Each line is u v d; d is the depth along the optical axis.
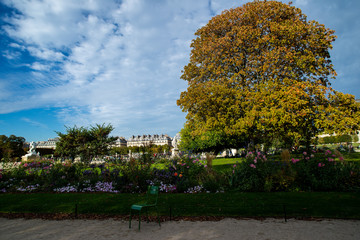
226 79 22.03
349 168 10.53
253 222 6.66
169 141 169.00
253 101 19.83
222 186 10.84
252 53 21.52
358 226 6.07
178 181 11.19
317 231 5.75
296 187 10.22
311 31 19.69
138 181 11.36
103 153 34.16
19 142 67.62
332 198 8.54
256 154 11.98
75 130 35.69
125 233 6.01
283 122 17.42
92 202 9.23
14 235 6.05
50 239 5.68
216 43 22.00
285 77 19.45
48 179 12.55
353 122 16.34
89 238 5.69
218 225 6.46
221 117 20.31
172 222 6.91
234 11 23.06
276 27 19.75
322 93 17.69
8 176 13.75
